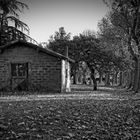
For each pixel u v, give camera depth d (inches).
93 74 1121.4
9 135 197.6
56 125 245.3
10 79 783.7
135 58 884.6
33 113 309.3
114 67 1122.0
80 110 351.3
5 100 486.3
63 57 754.8
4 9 906.7
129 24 842.2
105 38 1041.5
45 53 775.7
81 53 1075.9
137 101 507.2
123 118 296.7
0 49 770.8
